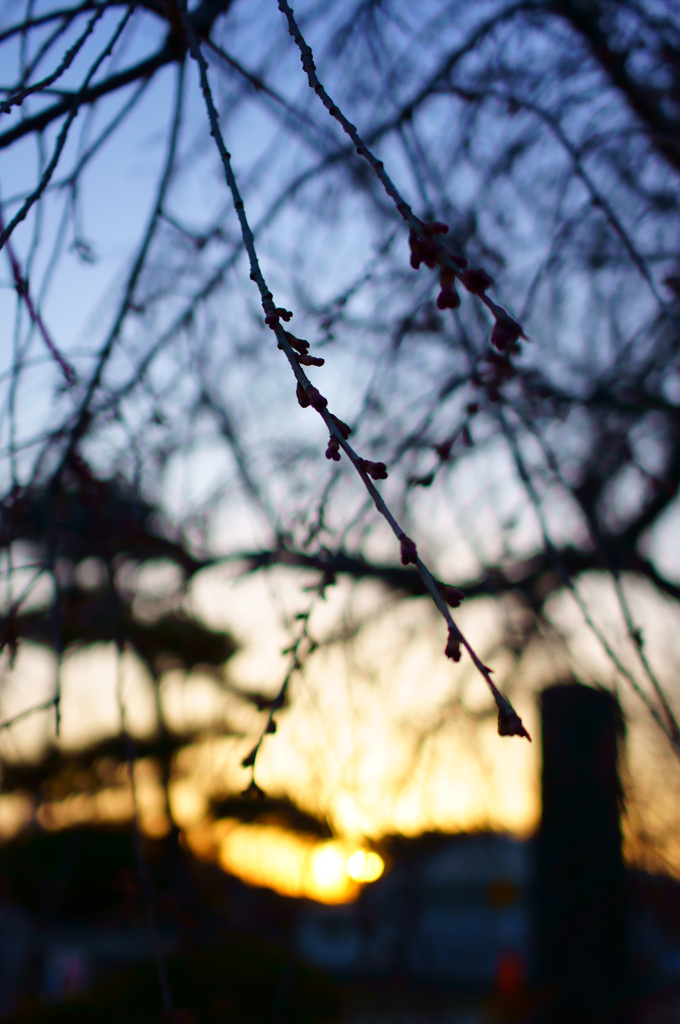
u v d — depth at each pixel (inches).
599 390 134.5
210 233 100.7
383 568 127.7
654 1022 140.7
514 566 137.9
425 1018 110.7
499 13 108.5
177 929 99.7
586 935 145.9
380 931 123.6
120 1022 158.6
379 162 35.4
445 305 30.3
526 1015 137.3
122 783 124.3
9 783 103.7
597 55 116.0
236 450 97.0
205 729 116.4
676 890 133.2
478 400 81.6
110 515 99.1
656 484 106.6
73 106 52.9
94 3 72.1
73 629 102.3
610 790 140.8
